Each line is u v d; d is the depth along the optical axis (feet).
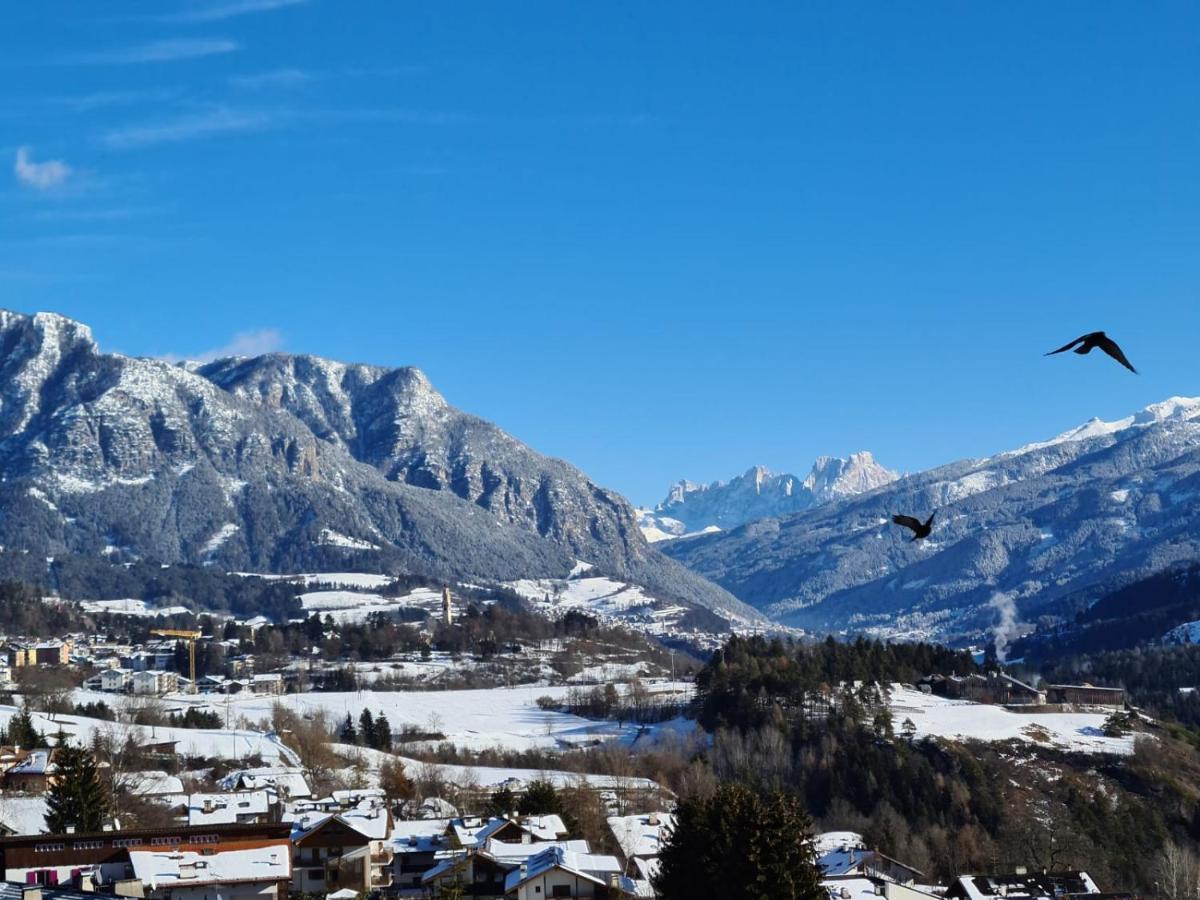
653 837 567.18
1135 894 593.42
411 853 526.16
